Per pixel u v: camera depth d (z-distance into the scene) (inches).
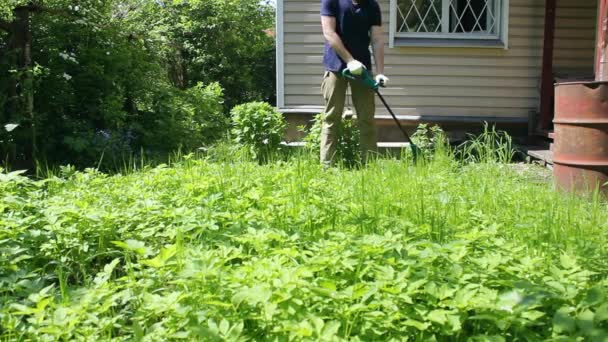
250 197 161.6
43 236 125.4
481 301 83.7
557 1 347.9
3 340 85.5
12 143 287.9
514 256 110.2
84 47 323.0
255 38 826.8
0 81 293.0
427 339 81.7
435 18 357.1
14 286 99.0
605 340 75.1
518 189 197.2
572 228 141.9
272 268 93.4
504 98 355.6
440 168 231.5
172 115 345.7
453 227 139.6
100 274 101.3
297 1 349.4
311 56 351.9
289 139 353.1
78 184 185.8
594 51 351.6
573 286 88.7
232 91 808.9
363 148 277.3
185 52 768.3
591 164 207.3
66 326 83.7
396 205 161.6
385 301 84.4
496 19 354.0
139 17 451.5
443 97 355.6
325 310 85.7
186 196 166.1
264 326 83.7
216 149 264.8
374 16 268.8
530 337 82.5
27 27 295.6
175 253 105.7
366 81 259.8
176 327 85.7
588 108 207.2
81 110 320.5
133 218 140.0
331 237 125.9
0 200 150.6
